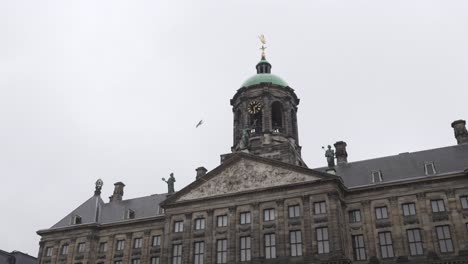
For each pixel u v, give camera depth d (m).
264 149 57.94
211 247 52.06
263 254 49.38
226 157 59.59
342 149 62.09
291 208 50.81
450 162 52.25
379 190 51.84
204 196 55.22
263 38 72.31
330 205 48.84
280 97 63.34
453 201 48.38
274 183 52.38
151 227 62.81
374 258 48.84
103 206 70.50
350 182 54.88
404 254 48.09
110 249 63.47
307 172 51.41
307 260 47.09
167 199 57.06
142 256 61.22
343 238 48.66
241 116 63.25
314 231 48.41
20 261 77.38
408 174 52.91
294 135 63.28
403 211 50.19
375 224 50.53
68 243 65.31
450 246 47.03
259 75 65.31
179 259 54.09
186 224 54.59
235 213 52.69
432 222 48.38
